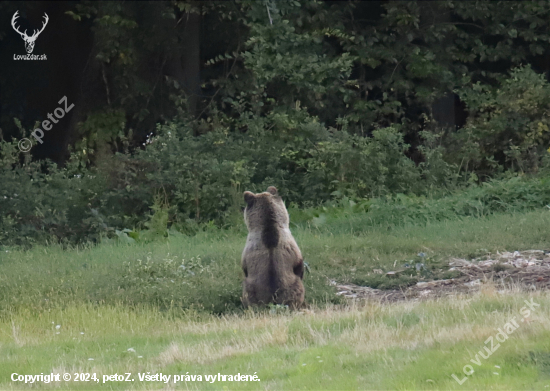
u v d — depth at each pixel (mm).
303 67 21297
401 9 22984
